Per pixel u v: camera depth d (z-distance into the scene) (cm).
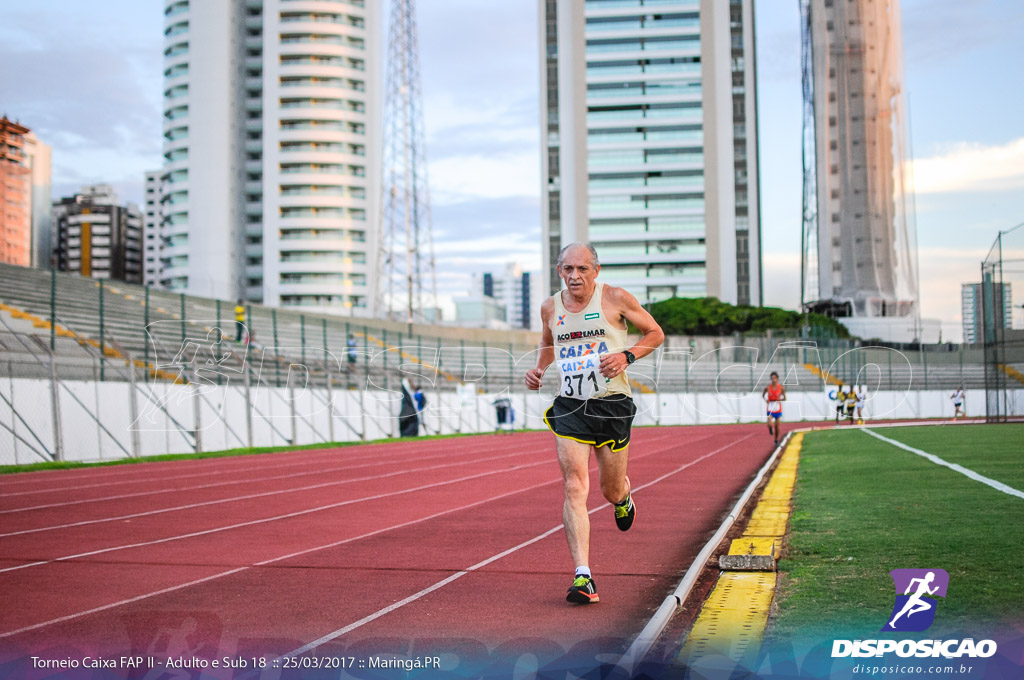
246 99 11138
